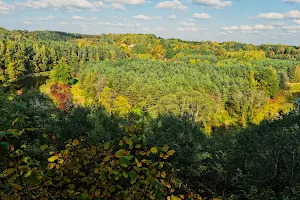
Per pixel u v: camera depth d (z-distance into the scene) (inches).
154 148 128.6
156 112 2256.4
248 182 707.4
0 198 110.6
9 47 3850.9
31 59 4544.8
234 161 829.2
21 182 118.5
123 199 125.8
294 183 628.1
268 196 607.5
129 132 133.8
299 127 898.1
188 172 743.7
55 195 121.2
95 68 3599.9
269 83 3176.7
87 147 133.9
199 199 160.7
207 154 823.7
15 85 3206.2
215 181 774.5
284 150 691.4
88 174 130.0
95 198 121.2
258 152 766.5
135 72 3513.8
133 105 2596.0
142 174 126.6
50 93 2795.3
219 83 3154.5
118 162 124.6
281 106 2930.6
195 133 1073.5
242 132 1141.1
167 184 131.0
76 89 3127.5
